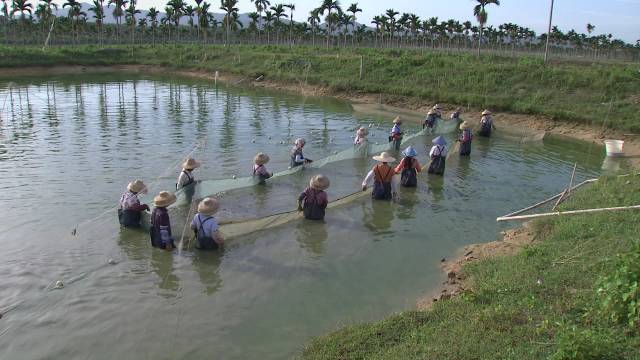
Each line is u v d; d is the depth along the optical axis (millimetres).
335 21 83375
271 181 15656
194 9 83125
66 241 11141
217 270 10156
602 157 21609
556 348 6316
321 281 9820
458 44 95000
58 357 7418
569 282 8305
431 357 6508
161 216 10727
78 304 8797
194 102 33719
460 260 10703
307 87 42062
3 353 7477
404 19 93188
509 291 8289
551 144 24094
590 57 88562
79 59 56781
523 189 16031
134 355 7477
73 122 25344
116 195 14109
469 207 14195
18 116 26828
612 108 28141
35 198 13703
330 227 12492
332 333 7801
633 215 10922
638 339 6172
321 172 17125
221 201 13984
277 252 11047
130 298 9031
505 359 6246
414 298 9195
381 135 24469
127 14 92062
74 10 72250
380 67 42625
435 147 17062
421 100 35094
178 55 60594
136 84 44406
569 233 10711
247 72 48938
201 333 8047
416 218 13258
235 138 22328
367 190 15188
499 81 34844
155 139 21625
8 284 9328
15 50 53406
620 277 6926
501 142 23969
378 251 11227
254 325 8289
